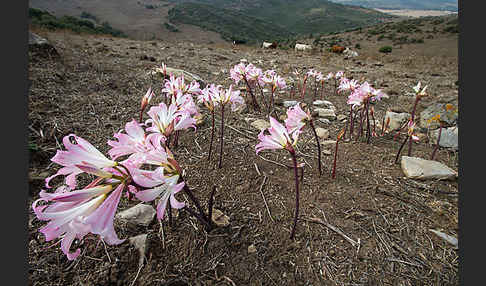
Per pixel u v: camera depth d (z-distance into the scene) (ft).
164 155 3.60
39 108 9.07
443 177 7.52
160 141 4.00
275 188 6.91
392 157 8.87
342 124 11.69
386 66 29.84
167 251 5.02
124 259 4.81
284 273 4.82
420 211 6.38
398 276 4.86
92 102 10.55
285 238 5.47
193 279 4.62
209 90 7.20
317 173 7.66
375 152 9.13
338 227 5.82
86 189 2.95
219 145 8.75
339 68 25.76
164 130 4.45
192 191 6.57
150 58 19.06
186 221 5.63
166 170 3.57
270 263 4.97
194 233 5.37
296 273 4.83
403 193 6.97
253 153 8.50
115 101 11.00
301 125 6.43
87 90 11.62
